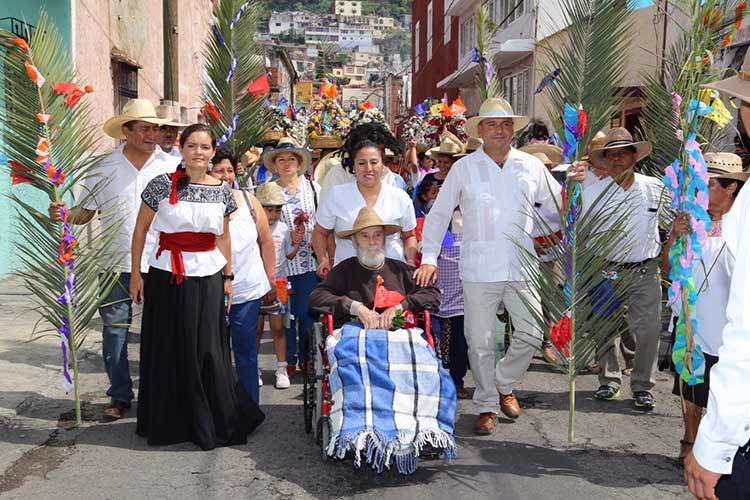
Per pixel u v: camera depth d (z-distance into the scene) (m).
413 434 4.77
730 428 2.29
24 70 5.62
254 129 8.95
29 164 5.70
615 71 5.39
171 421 5.57
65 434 5.75
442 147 7.73
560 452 5.54
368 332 5.17
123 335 6.19
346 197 6.17
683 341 4.79
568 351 5.64
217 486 4.86
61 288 5.84
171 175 5.54
